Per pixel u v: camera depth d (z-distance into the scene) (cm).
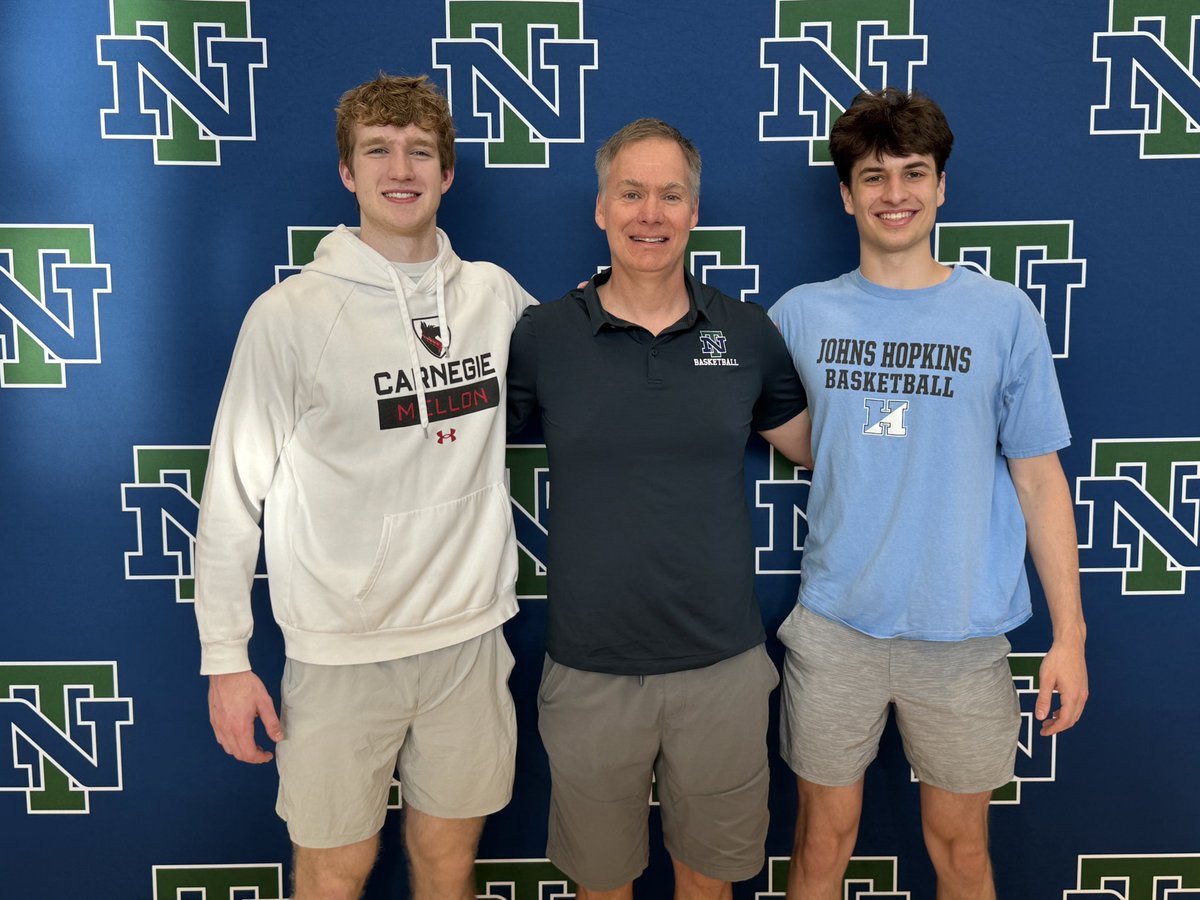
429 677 153
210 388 180
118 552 183
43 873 190
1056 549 157
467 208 178
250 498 148
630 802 159
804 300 163
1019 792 193
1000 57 175
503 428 157
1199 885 192
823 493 162
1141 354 182
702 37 175
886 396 155
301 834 153
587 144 177
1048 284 180
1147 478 185
